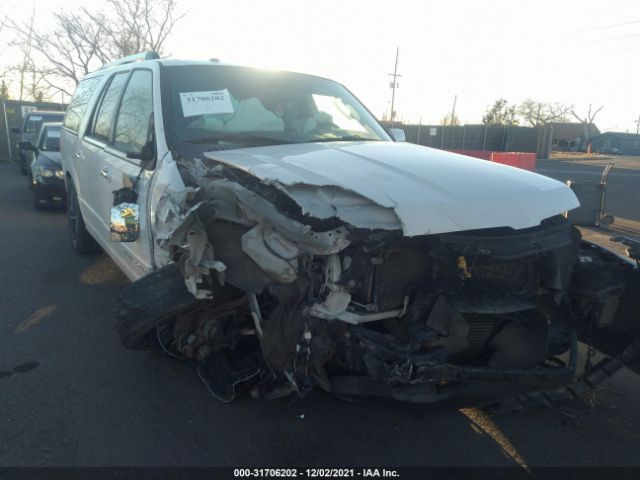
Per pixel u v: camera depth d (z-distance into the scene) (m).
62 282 5.93
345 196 2.79
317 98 4.69
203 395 3.61
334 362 3.03
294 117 4.32
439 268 3.00
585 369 3.69
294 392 3.46
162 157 3.60
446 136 37.38
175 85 4.12
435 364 2.75
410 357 2.73
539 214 2.98
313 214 2.67
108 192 4.56
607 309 3.53
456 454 3.08
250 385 3.39
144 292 3.08
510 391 3.09
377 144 3.92
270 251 2.79
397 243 2.86
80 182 5.96
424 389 2.90
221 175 3.18
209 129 3.88
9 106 21.00
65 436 3.14
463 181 3.04
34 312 5.04
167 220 3.03
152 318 3.00
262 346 2.85
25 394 3.60
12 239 7.90
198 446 3.07
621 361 3.43
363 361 2.88
